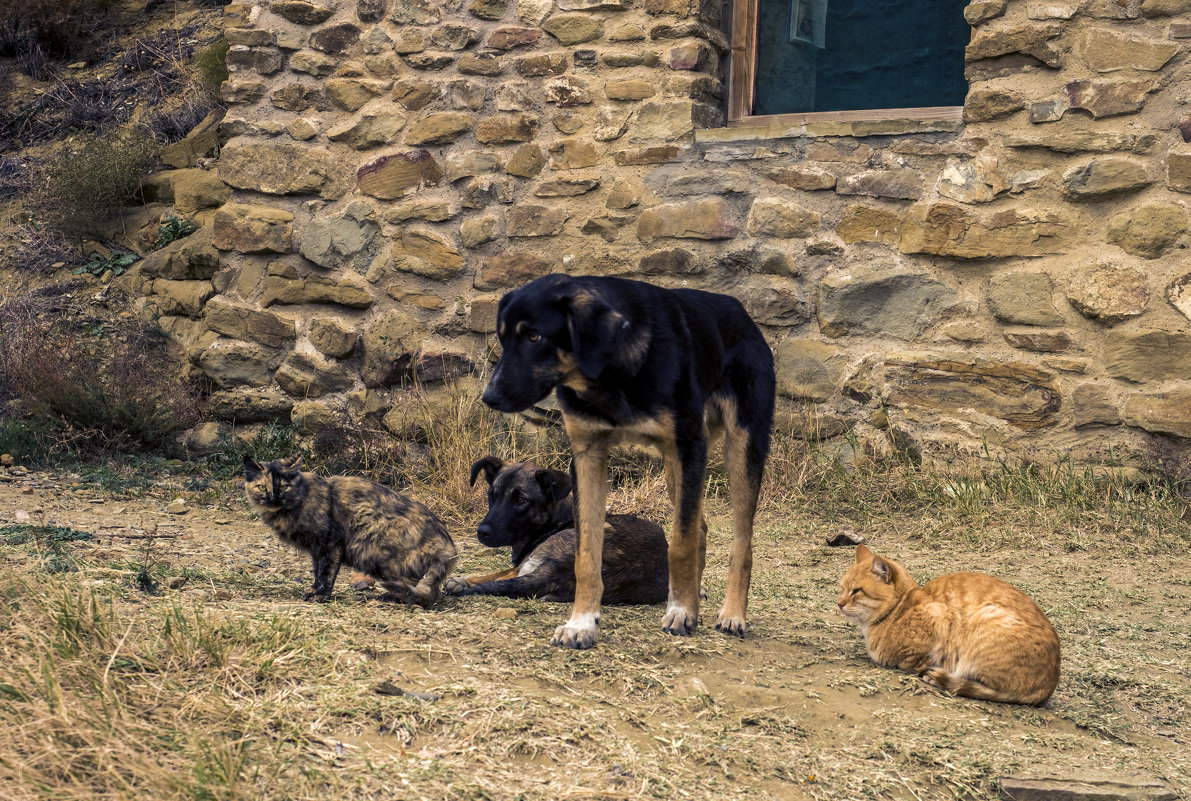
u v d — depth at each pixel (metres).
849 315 7.03
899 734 3.08
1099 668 3.84
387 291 8.15
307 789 2.35
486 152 7.92
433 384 8.00
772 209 7.19
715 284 7.37
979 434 6.67
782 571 5.35
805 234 7.14
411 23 8.08
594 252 7.64
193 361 8.64
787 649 3.79
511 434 7.41
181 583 4.07
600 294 3.55
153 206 10.26
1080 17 6.40
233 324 8.55
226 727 2.59
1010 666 3.37
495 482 5.05
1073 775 2.88
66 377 8.11
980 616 3.46
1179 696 3.60
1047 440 6.50
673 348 3.68
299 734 2.60
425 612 3.92
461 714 2.82
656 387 3.61
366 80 8.20
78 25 13.06
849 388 7.04
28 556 4.20
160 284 9.29
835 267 7.07
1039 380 6.51
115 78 12.59
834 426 7.08
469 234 7.95
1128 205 6.30
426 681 3.05
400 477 7.52
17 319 9.23
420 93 8.07
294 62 8.36
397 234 8.12
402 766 2.52
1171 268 6.18
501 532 4.91
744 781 2.71
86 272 9.82
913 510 6.42
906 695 3.40
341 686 2.91
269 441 8.15
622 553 4.54
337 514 4.12
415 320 8.06
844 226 7.04
